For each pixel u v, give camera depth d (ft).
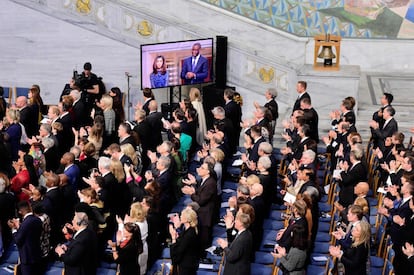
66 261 54.75
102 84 87.76
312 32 100.53
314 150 67.41
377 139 74.28
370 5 99.71
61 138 71.20
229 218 54.60
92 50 94.94
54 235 60.03
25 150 73.46
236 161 75.72
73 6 94.12
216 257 60.54
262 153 64.44
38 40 95.20
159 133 74.02
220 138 69.92
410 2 99.45
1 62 96.32
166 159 62.54
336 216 62.69
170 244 59.31
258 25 97.35
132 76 95.09
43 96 96.94
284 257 52.70
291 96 91.61
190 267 56.03
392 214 60.18
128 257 54.75
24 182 63.31
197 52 90.38
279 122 89.25
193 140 75.05
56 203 59.52
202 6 97.81
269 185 63.31
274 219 66.08
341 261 53.42
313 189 57.62
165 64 89.20
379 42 100.53
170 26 93.40
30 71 96.32
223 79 92.12
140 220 55.83
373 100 91.81
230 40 93.76
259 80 92.68
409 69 101.30
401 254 55.77
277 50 97.81
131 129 70.38
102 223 58.13
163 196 61.62
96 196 58.18
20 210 56.75
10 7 94.58
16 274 57.21
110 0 93.04
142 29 93.86
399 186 63.62
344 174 63.98
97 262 59.00
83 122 76.33
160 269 58.85
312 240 57.72
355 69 89.61
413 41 100.27
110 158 65.00
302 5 99.81
